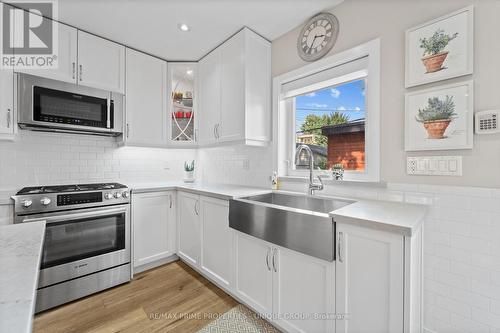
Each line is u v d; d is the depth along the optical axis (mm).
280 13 1883
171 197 2527
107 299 1892
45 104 1902
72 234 1865
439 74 1328
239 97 2109
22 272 548
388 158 1549
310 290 1301
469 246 1261
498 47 1172
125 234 2141
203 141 2598
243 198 1837
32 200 1692
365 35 1647
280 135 2219
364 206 1358
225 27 2066
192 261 2295
